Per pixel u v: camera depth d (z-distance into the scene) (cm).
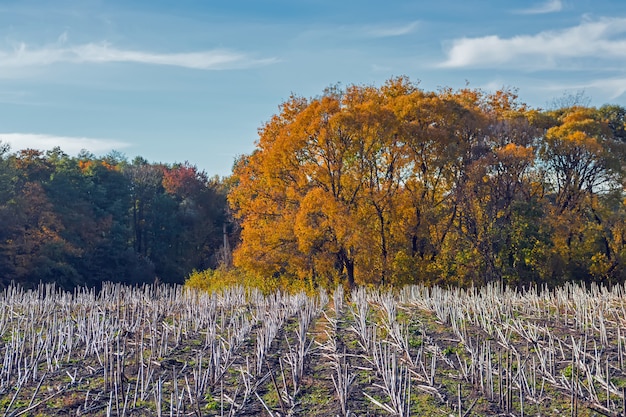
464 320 1605
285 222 3356
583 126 3881
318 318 1880
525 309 1823
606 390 1146
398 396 1016
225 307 2062
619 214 3953
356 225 3183
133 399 1109
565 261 3631
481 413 1056
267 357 1392
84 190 5822
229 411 1047
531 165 3650
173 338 1569
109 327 1622
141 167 7169
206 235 6712
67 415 1041
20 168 5394
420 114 3538
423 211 3525
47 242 4684
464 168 3622
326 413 1056
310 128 3278
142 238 6544
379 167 3594
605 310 1772
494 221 3547
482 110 3997
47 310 1950
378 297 2198
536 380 1213
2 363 1320
